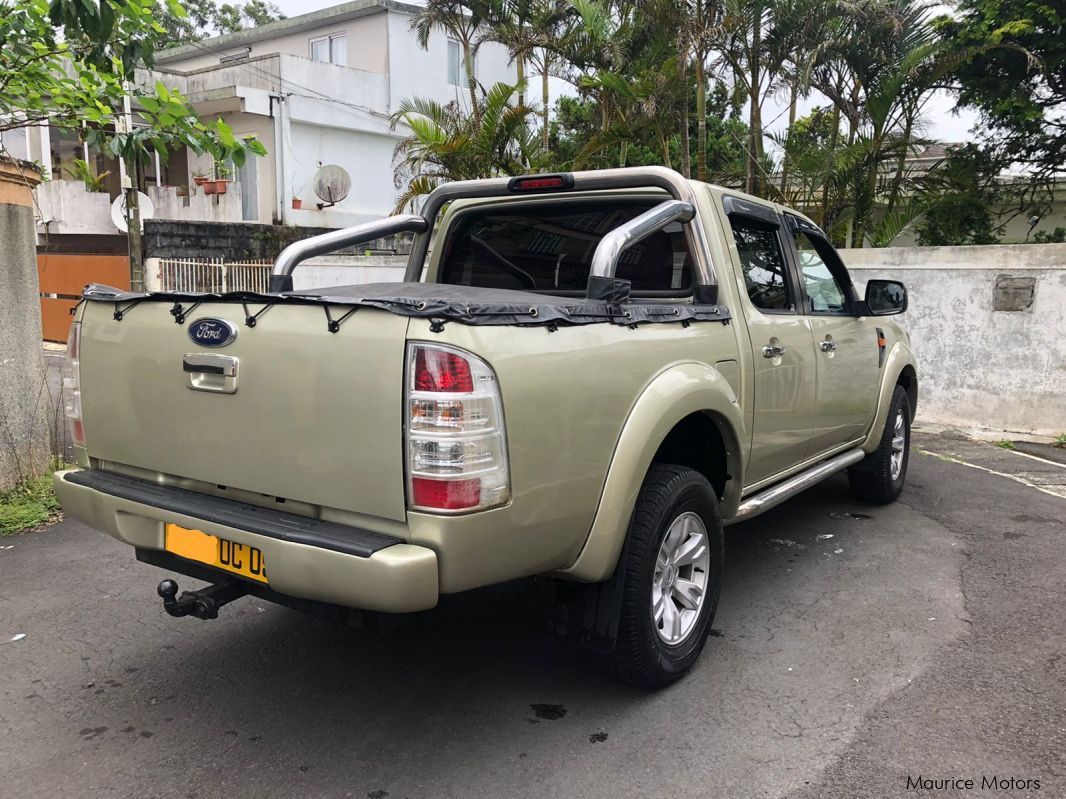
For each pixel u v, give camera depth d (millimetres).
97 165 20406
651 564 2842
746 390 3482
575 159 12008
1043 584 4121
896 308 4746
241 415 2492
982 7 12562
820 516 5340
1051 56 12430
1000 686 3080
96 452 2973
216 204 16812
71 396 3035
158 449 2750
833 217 11445
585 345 2561
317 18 22812
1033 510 5496
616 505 2656
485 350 2221
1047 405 7949
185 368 2607
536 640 3525
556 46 12570
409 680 3164
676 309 3078
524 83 12523
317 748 2699
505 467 2270
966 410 8328
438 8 14664
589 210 3879
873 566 4395
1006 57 12648
